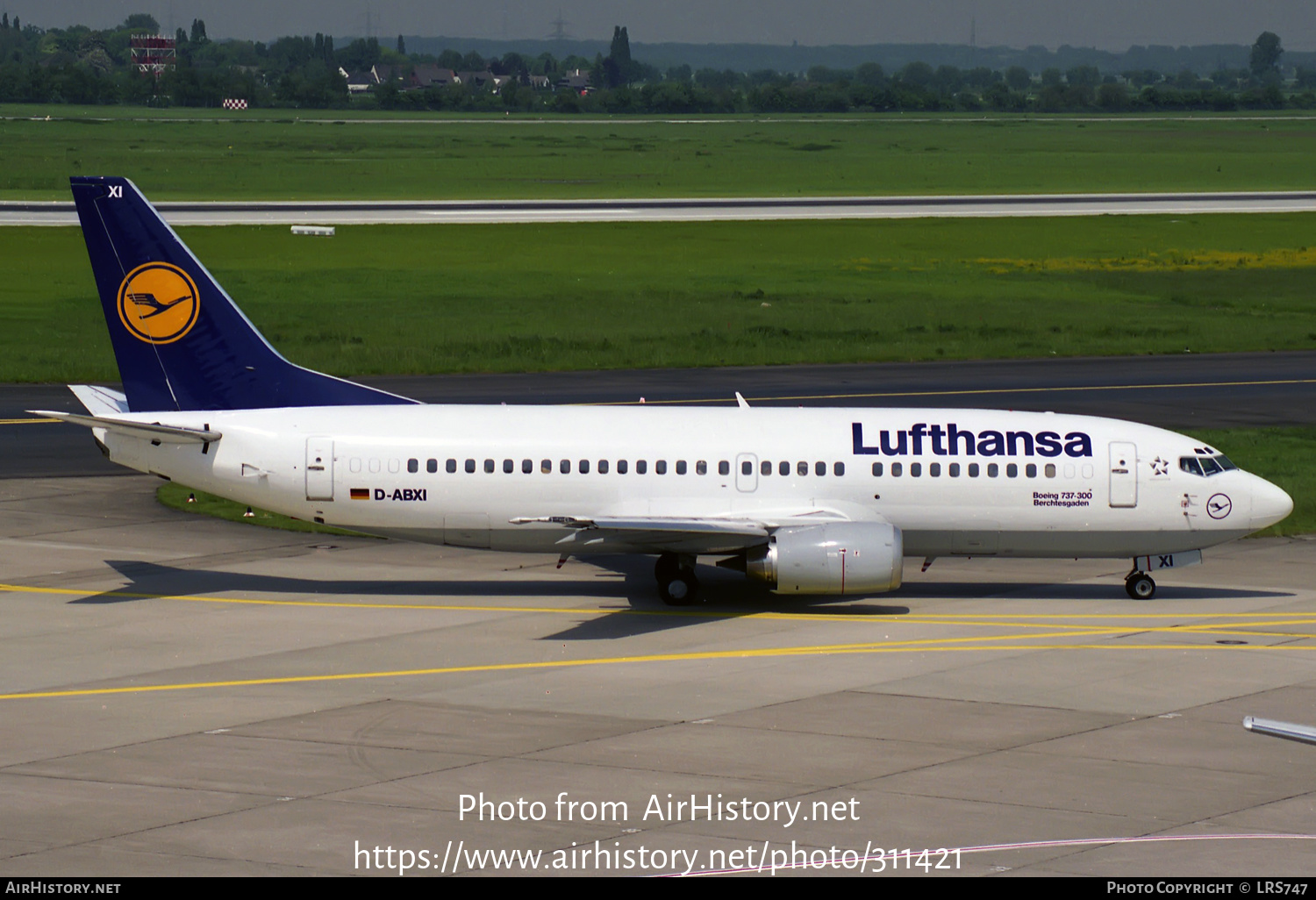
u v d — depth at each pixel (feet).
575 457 453.58
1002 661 392.27
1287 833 268.62
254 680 367.04
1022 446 461.37
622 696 354.54
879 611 452.76
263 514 586.04
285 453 450.30
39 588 467.11
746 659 392.68
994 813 277.23
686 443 456.86
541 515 453.99
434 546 540.93
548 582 489.26
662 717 337.72
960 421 468.34
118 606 445.37
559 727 329.11
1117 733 327.47
